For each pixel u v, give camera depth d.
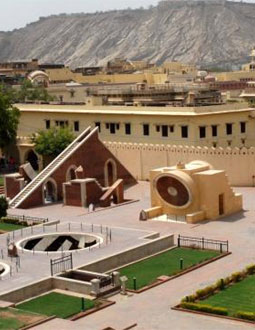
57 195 71.69
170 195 61.03
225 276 43.16
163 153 79.94
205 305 36.88
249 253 48.62
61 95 134.62
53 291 40.78
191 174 60.25
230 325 34.53
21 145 95.56
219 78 178.25
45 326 33.53
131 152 82.81
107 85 141.62
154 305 38.12
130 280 42.84
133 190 76.56
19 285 39.84
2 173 91.56
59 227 55.09
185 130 84.19
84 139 74.94
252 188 75.06
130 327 34.69
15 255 46.47
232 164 75.94
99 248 48.00
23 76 161.88
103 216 63.16
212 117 85.56
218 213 60.94
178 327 34.50
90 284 39.91
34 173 74.88
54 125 96.69
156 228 57.47
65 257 45.44
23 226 59.12
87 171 74.88
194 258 47.62
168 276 43.34
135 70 194.12
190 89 110.38
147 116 87.25
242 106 90.31
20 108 99.88
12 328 33.19
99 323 35.41
